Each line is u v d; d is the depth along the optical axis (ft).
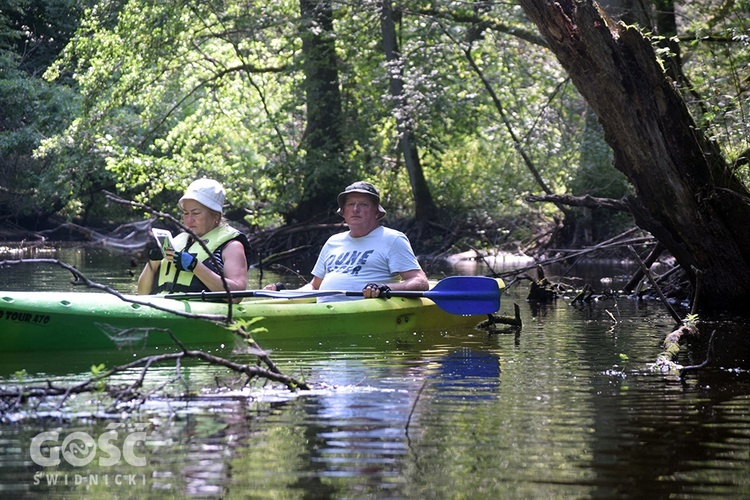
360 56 108.06
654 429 20.31
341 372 27.53
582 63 39.96
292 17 102.78
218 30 106.22
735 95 48.91
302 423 20.58
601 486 16.44
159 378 25.88
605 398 23.62
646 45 39.68
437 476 16.92
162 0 96.63
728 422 21.01
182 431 19.77
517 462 17.79
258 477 16.78
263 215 106.63
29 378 25.75
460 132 107.45
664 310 47.52
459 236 108.68
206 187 35.24
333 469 17.28
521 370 28.07
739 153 45.98
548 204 110.22
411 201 121.70
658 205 42.45
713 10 57.41
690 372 27.76
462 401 23.15
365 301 37.88
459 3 93.76
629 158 41.57
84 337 31.53
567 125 105.09
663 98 40.29
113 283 60.80
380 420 20.95
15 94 124.88
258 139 111.04
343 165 109.70
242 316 33.99
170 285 35.24
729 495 16.01
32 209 132.77
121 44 100.17
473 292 38.42
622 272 76.43
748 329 38.47
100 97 105.29
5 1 131.44
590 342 34.81
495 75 104.68
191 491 16.06
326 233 108.06
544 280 54.49
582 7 39.06
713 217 42.27
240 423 20.51
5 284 59.16
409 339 35.99
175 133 105.81
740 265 43.11
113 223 141.59
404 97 96.94
